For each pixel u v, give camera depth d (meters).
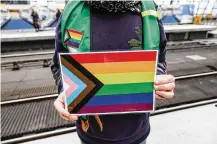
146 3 0.76
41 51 8.45
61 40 0.82
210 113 2.98
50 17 10.58
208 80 4.26
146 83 0.70
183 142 2.38
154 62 0.67
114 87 0.71
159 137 2.47
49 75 5.08
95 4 0.69
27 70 5.61
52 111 3.15
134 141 0.91
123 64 0.68
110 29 0.73
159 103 3.24
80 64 0.68
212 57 6.50
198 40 10.59
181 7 12.20
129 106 0.74
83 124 0.88
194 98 3.42
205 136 2.48
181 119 2.84
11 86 4.34
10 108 3.26
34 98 3.51
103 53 0.67
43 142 2.48
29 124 2.81
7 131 2.66
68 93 0.72
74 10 0.74
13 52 8.44
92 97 0.72
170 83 0.70
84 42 0.73
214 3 12.06
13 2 9.82
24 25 10.27
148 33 0.74
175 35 10.69
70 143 2.44
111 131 0.86
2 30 9.97
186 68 5.29
